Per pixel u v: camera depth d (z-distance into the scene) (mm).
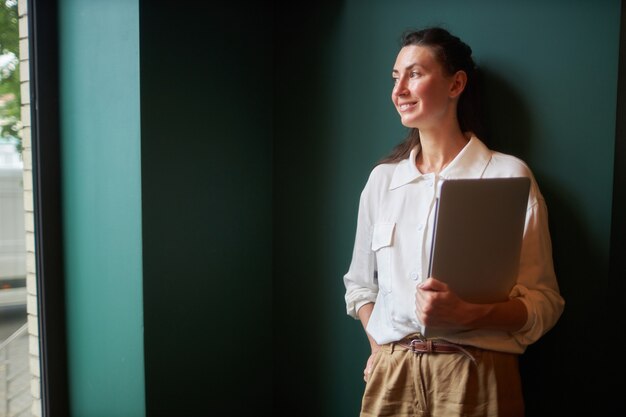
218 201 1777
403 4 1534
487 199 947
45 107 1720
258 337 1958
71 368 1808
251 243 1909
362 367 1701
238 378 1887
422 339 1131
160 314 1603
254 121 1895
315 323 1851
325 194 1795
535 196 1121
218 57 1752
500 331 1094
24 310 1851
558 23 1226
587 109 1192
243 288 1888
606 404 1206
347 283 1463
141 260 1543
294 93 1889
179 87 1629
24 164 1774
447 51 1181
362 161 1673
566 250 1238
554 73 1238
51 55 1730
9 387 1854
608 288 1183
